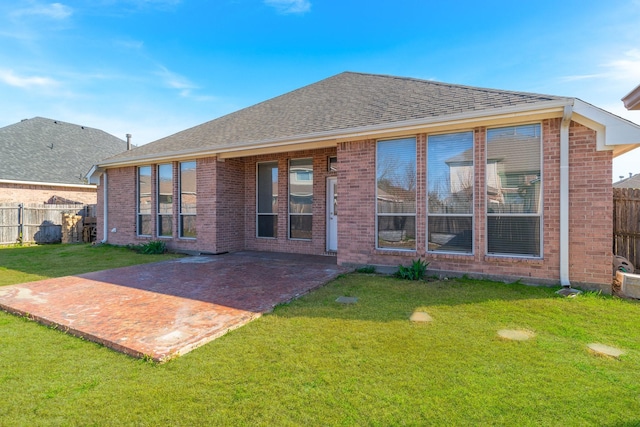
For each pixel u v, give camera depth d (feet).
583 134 19.65
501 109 20.48
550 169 20.45
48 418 8.71
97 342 13.39
